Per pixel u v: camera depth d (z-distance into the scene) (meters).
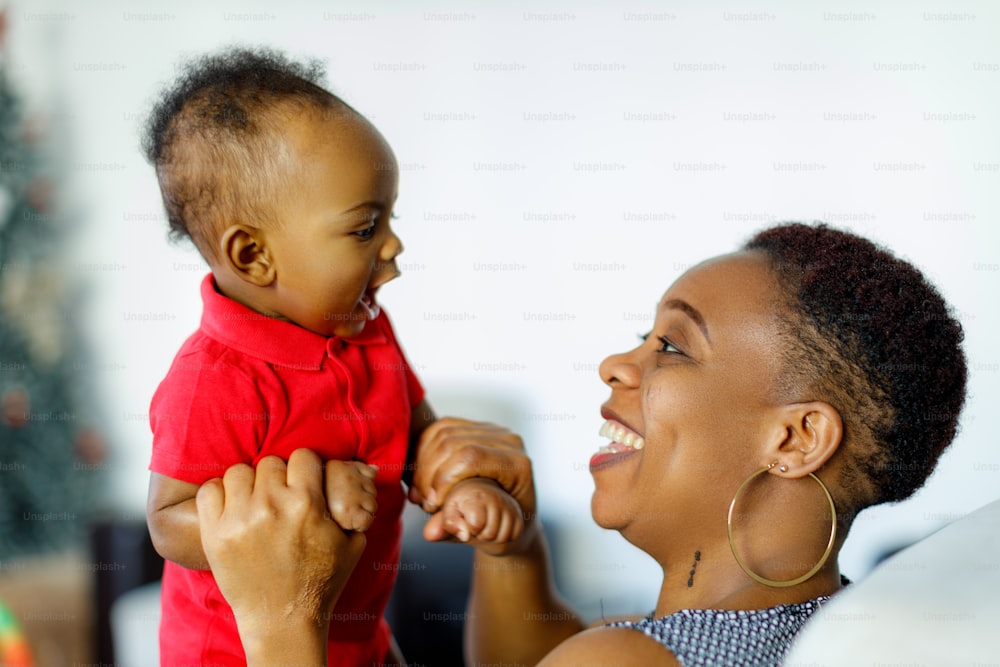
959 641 0.52
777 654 0.86
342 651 1.20
